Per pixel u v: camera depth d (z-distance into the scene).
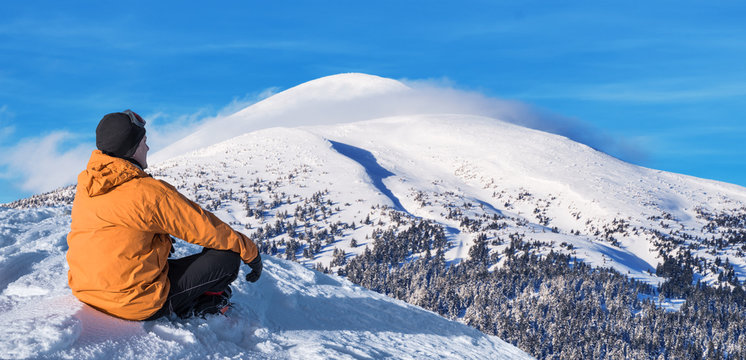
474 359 5.49
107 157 2.79
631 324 153.25
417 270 191.38
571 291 172.25
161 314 3.15
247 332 3.83
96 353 2.63
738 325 152.50
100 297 2.91
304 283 6.50
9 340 2.44
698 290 191.25
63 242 5.33
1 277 4.09
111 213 2.72
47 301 3.14
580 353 131.12
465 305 163.12
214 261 3.21
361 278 177.00
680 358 133.75
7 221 6.56
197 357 3.07
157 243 2.97
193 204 2.94
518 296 173.38
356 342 4.64
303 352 3.66
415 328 6.15
